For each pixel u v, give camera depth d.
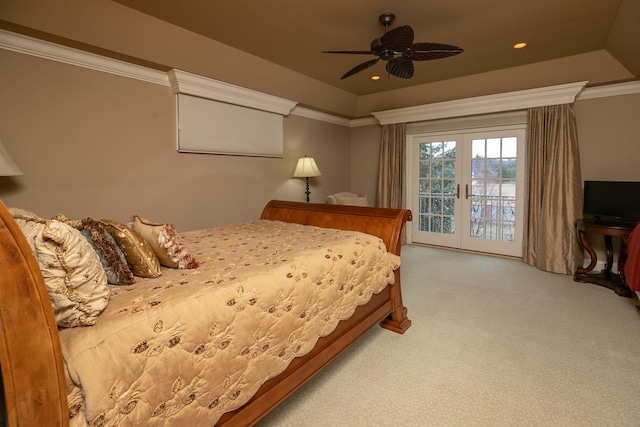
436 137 5.31
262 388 1.45
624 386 1.84
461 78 4.38
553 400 1.74
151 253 1.54
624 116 3.81
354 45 3.29
